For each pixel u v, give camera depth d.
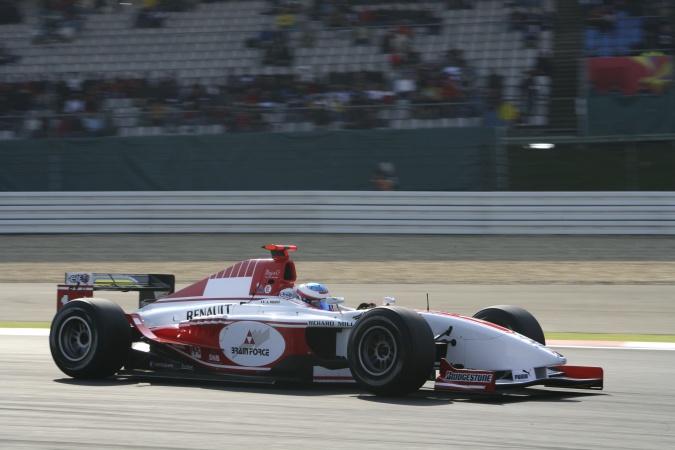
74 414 19.53
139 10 91.19
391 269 54.06
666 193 62.34
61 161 71.62
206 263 56.22
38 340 34.22
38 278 53.81
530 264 55.03
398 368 20.77
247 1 89.44
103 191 70.62
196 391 22.80
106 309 24.47
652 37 79.44
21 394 22.20
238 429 17.94
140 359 25.73
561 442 16.97
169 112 74.00
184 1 91.81
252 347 23.70
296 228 65.31
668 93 76.00
